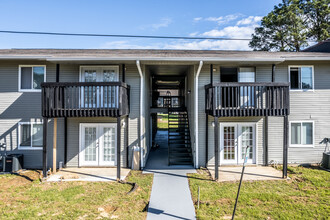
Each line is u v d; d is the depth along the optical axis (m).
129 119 8.97
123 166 8.88
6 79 8.91
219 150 8.98
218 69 8.98
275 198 5.80
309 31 21.50
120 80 8.96
